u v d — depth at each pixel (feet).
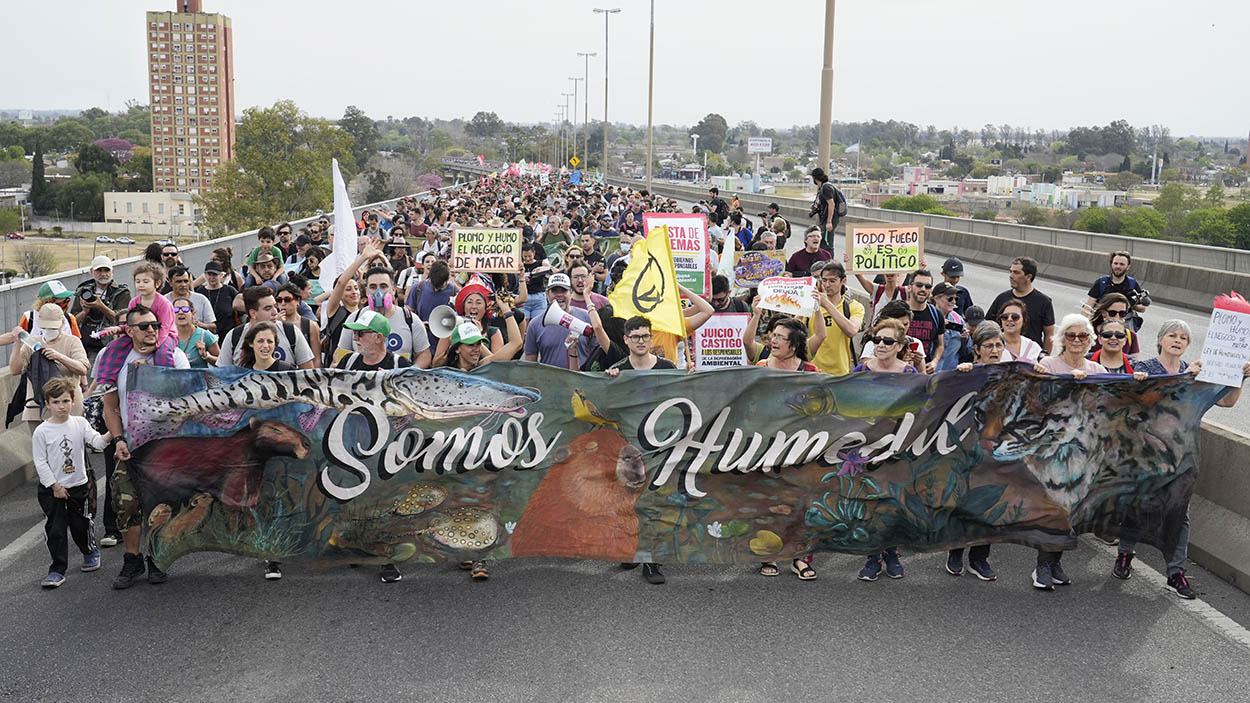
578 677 19.40
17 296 43.68
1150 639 21.17
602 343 29.58
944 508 24.36
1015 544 24.67
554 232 81.76
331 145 392.06
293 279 32.37
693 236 33.01
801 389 24.20
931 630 21.57
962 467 24.26
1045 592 23.72
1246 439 25.02
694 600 23.21
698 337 32.09
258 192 384.68
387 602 23.02
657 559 24.38
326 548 24.02
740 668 19.80
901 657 20.30
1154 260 77.46
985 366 23.93
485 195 189.26
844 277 31.63
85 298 36.09
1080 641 21.04
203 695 18.66
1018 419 24.12
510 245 42.65
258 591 23.63
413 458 23.90
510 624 21.81
